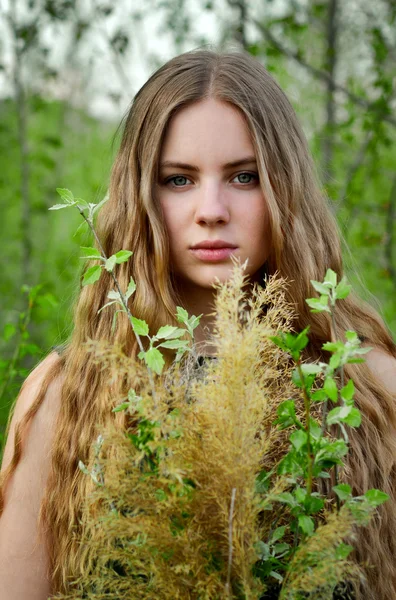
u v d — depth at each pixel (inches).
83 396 58.1
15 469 57.7
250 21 162.4
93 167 212.5
